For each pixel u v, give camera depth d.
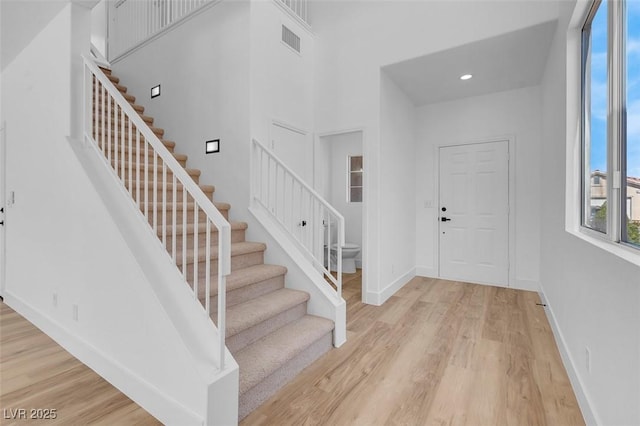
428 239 4.56
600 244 1.58
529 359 2.22
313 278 2.62
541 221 3.57
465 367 2.12
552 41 2.82
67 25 2.21
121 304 1.83
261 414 1.67
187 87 3.54
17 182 2.82
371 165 3.45
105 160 2.12
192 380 1.45
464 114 4.27
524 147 3.90
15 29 2.47
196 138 3.44
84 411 1.65
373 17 3.47
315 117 3.88
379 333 2.67
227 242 1.48
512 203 3.98
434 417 1.64
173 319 1.58
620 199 1.52
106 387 1.86
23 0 2.15
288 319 2.37
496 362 2.18
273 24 3.30
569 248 2.13
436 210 4.49
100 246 1.96
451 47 3.00
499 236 4.07
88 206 2.03
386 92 3.58
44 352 2.25
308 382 1.95
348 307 3.32
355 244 5.20
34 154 2.57
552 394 1.83
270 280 2.57
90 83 2.25
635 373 1.10
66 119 2.20
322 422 1.60
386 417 1.64
